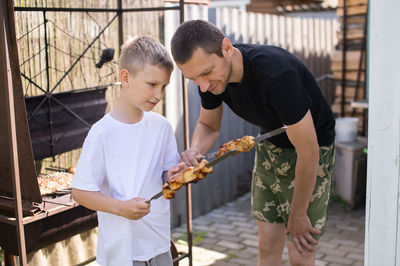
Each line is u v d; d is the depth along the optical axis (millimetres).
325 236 4414
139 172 2004
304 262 2443
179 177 1776
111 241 1989
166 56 1954
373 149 1799
